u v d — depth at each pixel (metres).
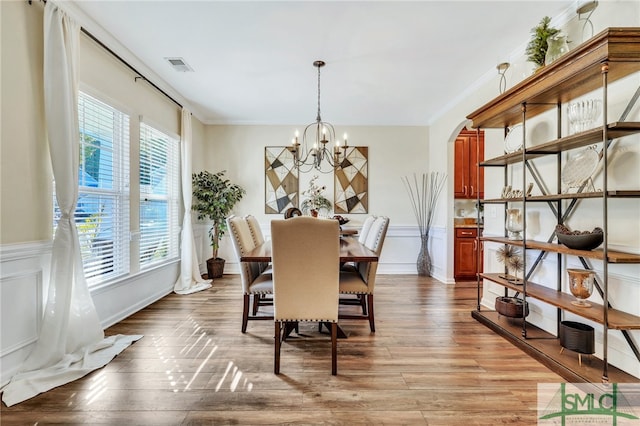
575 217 2.22
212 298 3.64
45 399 1.67
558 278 2.35
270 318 2.61
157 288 3.58
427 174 5.10
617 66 1.70
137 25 2.42
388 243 5.09
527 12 2.25
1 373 1.78
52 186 2.14
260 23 2.38
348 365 2.07
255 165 5.06
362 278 2.75
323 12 2.24
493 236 3.20
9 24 1.85
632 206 1.80
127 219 3.02
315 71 3.22
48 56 2.03
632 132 1.74
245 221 3.08
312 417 1.55
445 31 2.49
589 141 2.01
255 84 3.56
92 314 2.26
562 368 1.90
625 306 1.86
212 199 4.46
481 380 1.88
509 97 2.42
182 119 4.07
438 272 4.69
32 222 1.99
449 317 3.01
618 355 1.88
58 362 1.98
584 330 1.91
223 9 2.21
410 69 3.16
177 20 2.35
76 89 2.20
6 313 1.82
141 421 1.51
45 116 2.07
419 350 2.29
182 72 3.26
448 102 4.18
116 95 2.85
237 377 1.91
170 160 3.95
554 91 2.08
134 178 3.14
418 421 1.52
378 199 5.08
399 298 3.66
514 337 2.38
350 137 5.08
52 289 2.01
